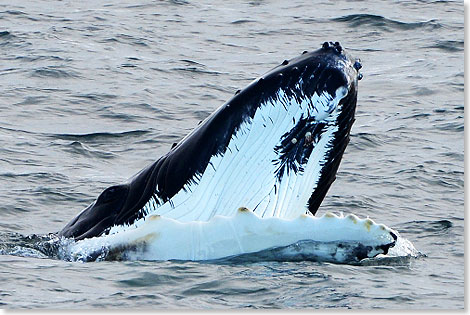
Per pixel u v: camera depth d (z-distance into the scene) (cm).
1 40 13512
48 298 4550
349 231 4578
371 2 16712
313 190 4678
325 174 4656
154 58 12900
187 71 12162
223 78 11956
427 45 13788
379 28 14838
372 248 4584
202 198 4697
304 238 4612
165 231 4750
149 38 14100
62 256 5100
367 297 4478
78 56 12650
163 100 10781
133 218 4869
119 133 9431
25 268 4944
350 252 4600
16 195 7162
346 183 7762
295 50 13775
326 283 4544
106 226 4953
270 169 4612
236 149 4609
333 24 15212
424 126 9762
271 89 4553
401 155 8694
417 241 5994
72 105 10456
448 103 10769
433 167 8269
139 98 10762
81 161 8512
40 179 7719
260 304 4384
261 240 4634
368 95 11169
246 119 4578
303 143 4572
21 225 6450
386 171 8144
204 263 4709
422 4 16488
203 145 4662
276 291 4488
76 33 14150
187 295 4509
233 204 4678
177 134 9481
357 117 10188
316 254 4638
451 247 5812
